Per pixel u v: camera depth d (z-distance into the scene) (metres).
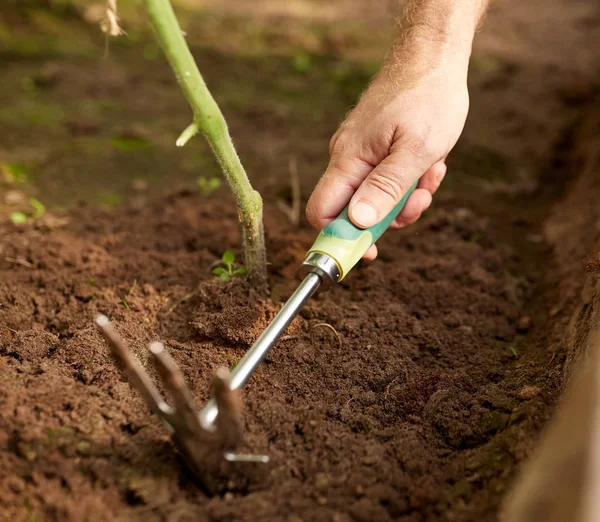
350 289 0.73
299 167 0.94
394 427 0.62
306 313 0.69
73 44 1.26
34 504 0.55
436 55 0.67
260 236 0.67
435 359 0.68
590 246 0.78
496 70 1.28
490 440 0.60
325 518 0.56
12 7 1.28
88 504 0.56
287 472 0.58
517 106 1.14
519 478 0.56
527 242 0.84
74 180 0.90
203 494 0.57
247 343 0.66
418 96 0.65
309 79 1.24
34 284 0.72
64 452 0.57
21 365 0.63
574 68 1.30
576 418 0.53
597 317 0.63
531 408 0.60
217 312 0.67
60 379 0.62
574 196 0.89
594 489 0.49
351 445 0.59
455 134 0.66
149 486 0.57
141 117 1.05
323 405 0.63
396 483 0.58
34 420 0.58
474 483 0.58
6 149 0.93
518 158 0.99
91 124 0.99
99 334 0.65
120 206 0.85
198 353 0.66
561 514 0.49
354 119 0.67
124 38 1.32
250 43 1.37
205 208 0.83
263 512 0.56
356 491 0.57
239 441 0.57
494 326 0.72
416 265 0.76
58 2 1.34
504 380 0.65
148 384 0.56
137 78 1.18
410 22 0.68
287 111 1.10
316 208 0.66
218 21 1.46
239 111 1.09
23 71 1.14
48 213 0.82
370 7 1.65
